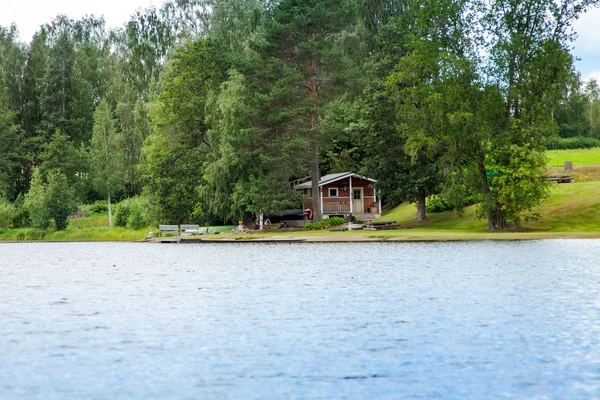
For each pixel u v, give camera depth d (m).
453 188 52.12
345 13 68.44
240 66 68.19
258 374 10.05
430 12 49.34
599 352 11.03
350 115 82.69
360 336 12.59
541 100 48.88
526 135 48.53
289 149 65.12
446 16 49.16
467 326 13.34
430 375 9.87
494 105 48.47
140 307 16.69
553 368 10.12
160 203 78.31
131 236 82.88
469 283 20.42
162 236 73.56
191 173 78.31
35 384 9.65
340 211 76.62
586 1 46.84
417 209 68.25
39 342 12.46
